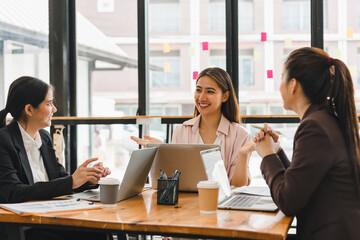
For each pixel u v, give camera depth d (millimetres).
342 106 1323
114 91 3471
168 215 1318
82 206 1438
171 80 3477
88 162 1647
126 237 1931
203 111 2314
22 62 3629
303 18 3119
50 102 1926
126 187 1601
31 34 3607
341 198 1257
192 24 4395
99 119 3307
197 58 3361
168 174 1828
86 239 1896
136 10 3361
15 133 1827
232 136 2307
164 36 3539
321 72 1365
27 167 1796
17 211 1318
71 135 3547
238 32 3180
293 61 1402
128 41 3412
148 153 1683
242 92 3207
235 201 1537
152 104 3516
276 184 1330
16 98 1847
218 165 1676
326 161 1248
